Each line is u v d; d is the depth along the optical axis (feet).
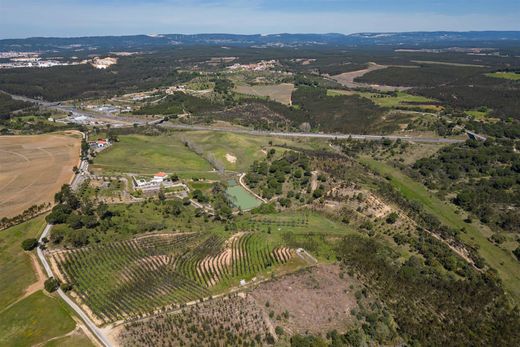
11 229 485.56
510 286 444.55
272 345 321.52
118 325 335.88
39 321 339.77
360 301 375.45
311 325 345.92
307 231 504.84
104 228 483.92
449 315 372.58
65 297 369.09
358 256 443.32
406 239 498.28
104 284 390.01
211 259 438.40
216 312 353.31
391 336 342.23
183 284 393.70
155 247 459.73
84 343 315.58
